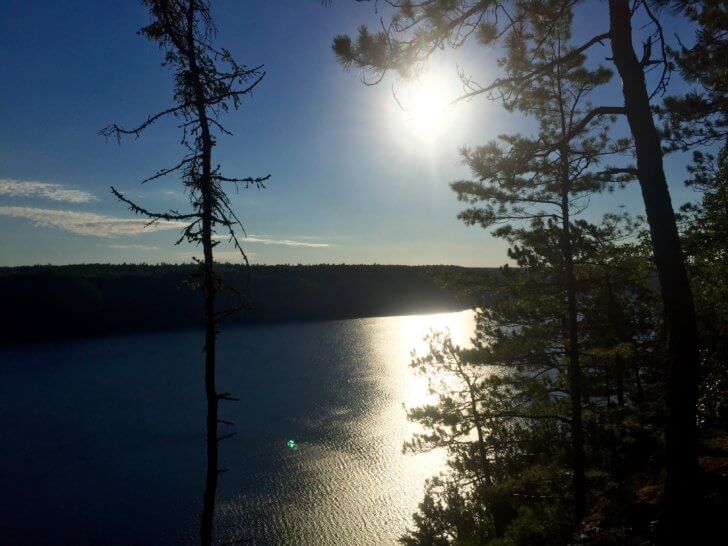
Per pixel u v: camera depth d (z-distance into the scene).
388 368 70.69
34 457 38.81
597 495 13.10
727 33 10.47
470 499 16.78
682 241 15.78
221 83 9.28
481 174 11.29
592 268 14.54
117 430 44.81
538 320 14.72
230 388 59.84
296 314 135.12
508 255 14.19
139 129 9.25
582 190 12.97
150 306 116.81
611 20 8.70
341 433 43.50
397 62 8.27
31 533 28.33
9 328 99.56
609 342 14.58
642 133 8.50
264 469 36.31
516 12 8.76
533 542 12.02
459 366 16.09
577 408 13.59
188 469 36.56
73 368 72.25
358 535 28.08
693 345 8.20
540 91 13.33
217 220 9.27
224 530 28.61
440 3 7.96
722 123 12.31
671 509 7.98
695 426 8.13
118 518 29.94
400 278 159.88
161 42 9.41
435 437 16.45
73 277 110.62
